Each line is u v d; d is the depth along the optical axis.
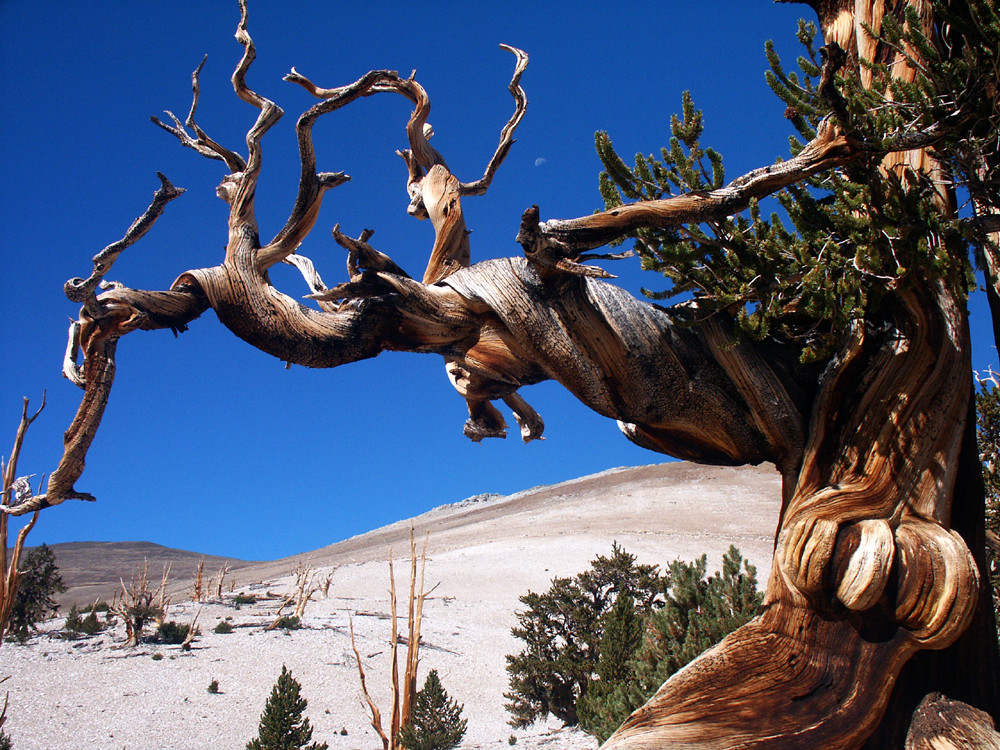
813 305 5.95
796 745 5.55
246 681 30.12
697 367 6.54
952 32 6.74
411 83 7.95
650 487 95.00
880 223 5.84
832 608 5.78
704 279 6.45
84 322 6.19
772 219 6.32
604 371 6.50
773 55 6.77
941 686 5.90
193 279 6.36
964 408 6.18
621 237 6.49
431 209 7.76
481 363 7.07
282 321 6.45
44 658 31.58
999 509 10.20
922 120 6.15
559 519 80.25
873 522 5.72
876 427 6.15
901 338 6.32
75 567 102.69
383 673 32.19
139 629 34.75
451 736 21.67
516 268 6.63
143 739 24.44
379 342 6.80
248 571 81.00
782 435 6.59
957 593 5.43
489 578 53.12
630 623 18.70
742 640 5.98
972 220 6.04
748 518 73.56
